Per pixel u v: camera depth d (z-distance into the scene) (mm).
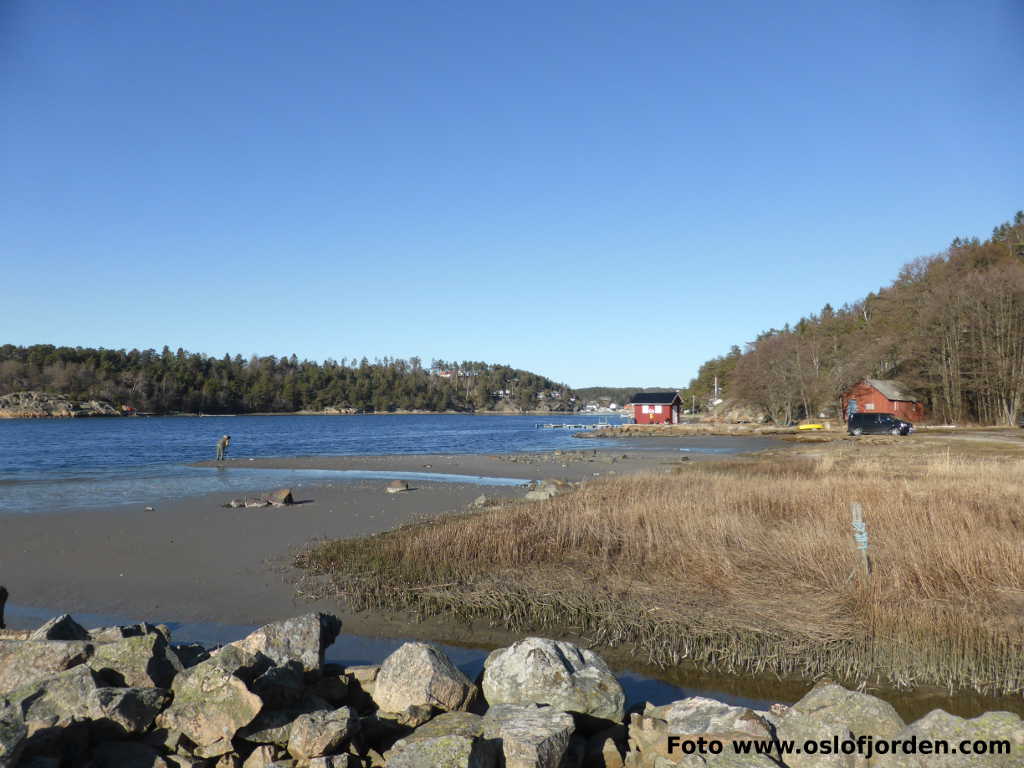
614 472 32781
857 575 10914
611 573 12367
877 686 7965
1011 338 66062
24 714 5648
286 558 14453
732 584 11414
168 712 5914
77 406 150625
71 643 6730
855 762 5453
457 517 18875
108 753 5430
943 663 8211
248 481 29562
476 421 163625
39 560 14352
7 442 62188
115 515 20016
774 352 87250
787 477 22719
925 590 10344
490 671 7102
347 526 18078
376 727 6113
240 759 5688
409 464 37969
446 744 5191
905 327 81875
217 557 14570
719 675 8406
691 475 24656
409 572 12859
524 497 22625
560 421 163625
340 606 11203
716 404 128625
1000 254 85812
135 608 11148
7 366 153375
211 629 10172
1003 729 5332
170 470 34969
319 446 58844
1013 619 9242
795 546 12508
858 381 78000
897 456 33312
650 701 7754
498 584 11750
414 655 6977
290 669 6598
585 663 7188
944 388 70188
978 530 13242
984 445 40625
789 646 8922
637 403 91688
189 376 183375
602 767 5836
